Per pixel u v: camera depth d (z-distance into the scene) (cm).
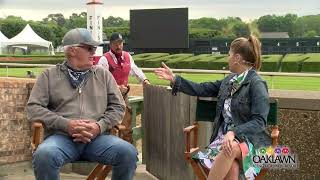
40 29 7325
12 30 7275
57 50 5469
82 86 433
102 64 640
